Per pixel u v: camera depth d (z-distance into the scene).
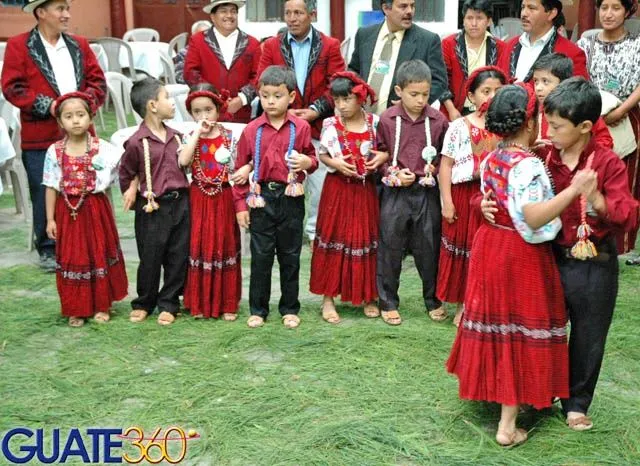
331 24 12.08
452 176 4.17
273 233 4.26
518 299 3.00
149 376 3.71
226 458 3.01
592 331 3.11
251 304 4.39
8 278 5.27
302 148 4.22
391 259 4.38
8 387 3.61
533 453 3.03
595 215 3.01
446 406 3.39
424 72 4.14
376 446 3.06
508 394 3.00
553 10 4.64
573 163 3.00
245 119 5.87
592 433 3.16
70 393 3.55
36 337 4.25
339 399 3.47
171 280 4.45
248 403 3.43
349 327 4.31
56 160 4.31
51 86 5.11
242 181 4.19
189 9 16.02
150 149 4.26
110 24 15.78
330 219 4.37
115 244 4.48
